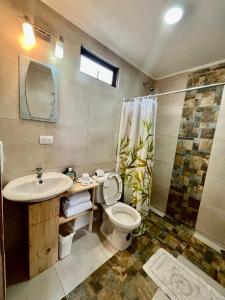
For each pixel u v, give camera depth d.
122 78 2.03
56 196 1.24
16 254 1.45
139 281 1.32
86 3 1.22
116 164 2.22
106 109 1.92
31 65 1.23
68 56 1.45
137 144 1.95
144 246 1.73
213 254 1.72
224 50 1.65
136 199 1.92
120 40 1.65
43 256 1.29
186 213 2.21
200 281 1.37
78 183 1.63
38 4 1.20
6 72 1.12
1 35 1.07
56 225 1.33
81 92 1.62
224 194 1.82
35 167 1.40
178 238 1.93
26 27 1.09
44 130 1.40
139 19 1.33
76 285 1.24
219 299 1.24
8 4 1.07
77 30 1.47
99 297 1.17
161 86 2.48
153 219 2.31
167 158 2.42
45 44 1.28
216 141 1.87
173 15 1.24
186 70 2.16
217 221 1.89
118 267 1.43
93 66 1.75
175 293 1.25
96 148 1.92
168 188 2.42
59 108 1.47
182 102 2.21
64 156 1.61
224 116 1.79
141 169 1.87
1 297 0.89
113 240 1.68
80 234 1.82
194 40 1.54
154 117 1.83
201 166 2.03
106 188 1.83
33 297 1.13
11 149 1.24
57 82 1.40
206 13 1.20
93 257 1.52
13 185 1.17
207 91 1.94
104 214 1.87
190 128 2.12
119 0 1.16
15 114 1.21
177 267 1.50
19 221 1.41
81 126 1.69
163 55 1.87
